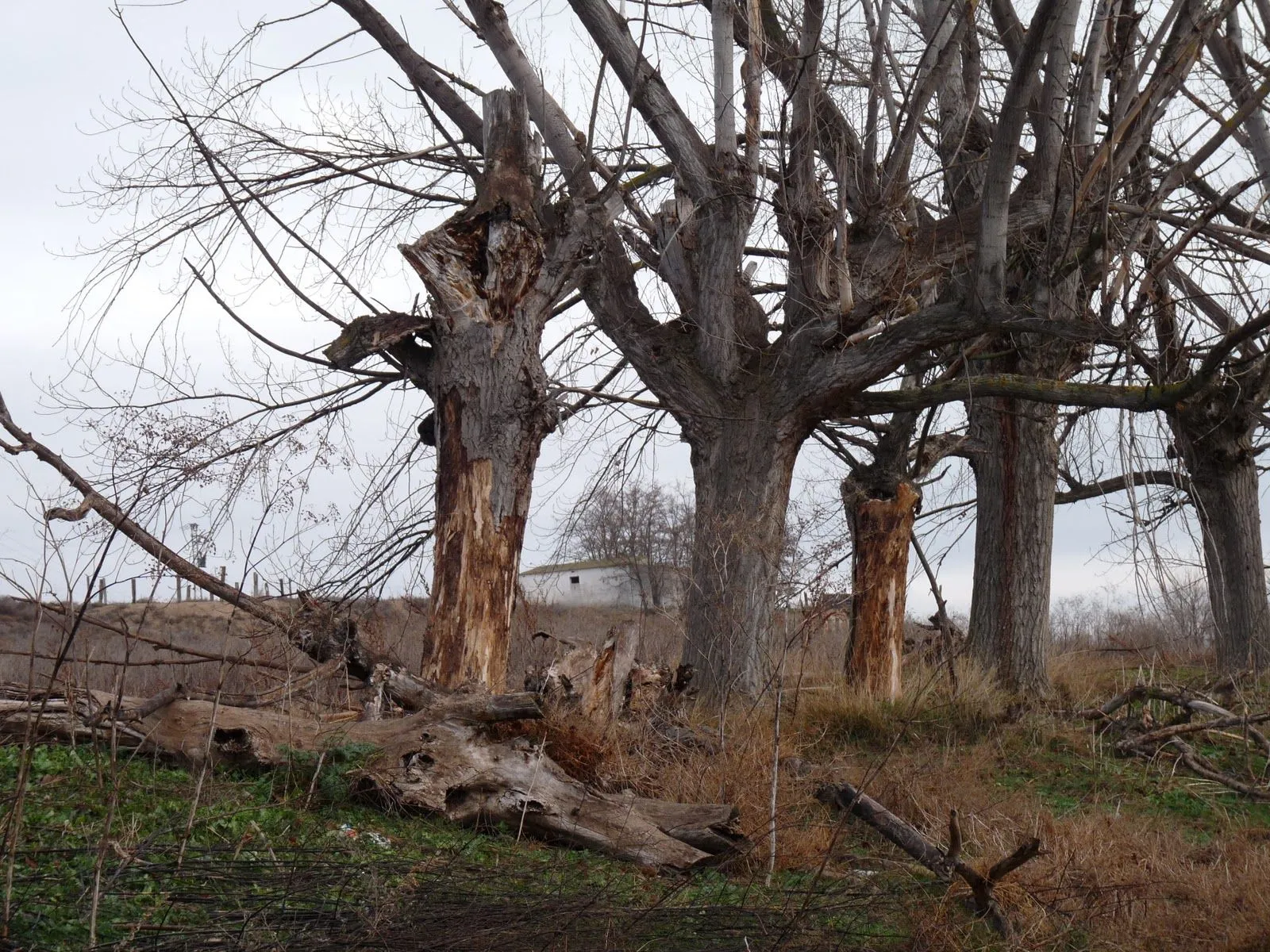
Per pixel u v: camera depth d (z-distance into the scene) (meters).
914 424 13.34
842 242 11.66
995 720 11.70
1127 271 10.81
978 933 5.89
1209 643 17.41
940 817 8.10
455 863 5.96
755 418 12.52
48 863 5.10
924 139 13.86
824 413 12.51
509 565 10.19
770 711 10.84
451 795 7.14
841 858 6.95
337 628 8.60
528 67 12.40
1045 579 13.98
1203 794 9.84
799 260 12.34
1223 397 15.40
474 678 8.71
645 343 12.94
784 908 5.78
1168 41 10.98
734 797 8.00
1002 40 13.59
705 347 12.73
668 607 14.37
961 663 12.84
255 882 5.26
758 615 11.83
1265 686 13.74
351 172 13.51
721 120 12.33
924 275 12.42
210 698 7.65
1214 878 6.86
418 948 4.71
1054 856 7.17
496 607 10.05
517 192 10.52
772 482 12.41
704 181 12.41
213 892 5.09
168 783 6.68
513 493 10.23
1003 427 14.14
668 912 5.54
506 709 7.37
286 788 6.93
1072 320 10.89
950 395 11.99
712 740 9.19
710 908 5.70
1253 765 10.62
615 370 15.06
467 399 10.25
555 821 7.10
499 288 10.32
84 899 4.71
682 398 12.70
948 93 13.80
